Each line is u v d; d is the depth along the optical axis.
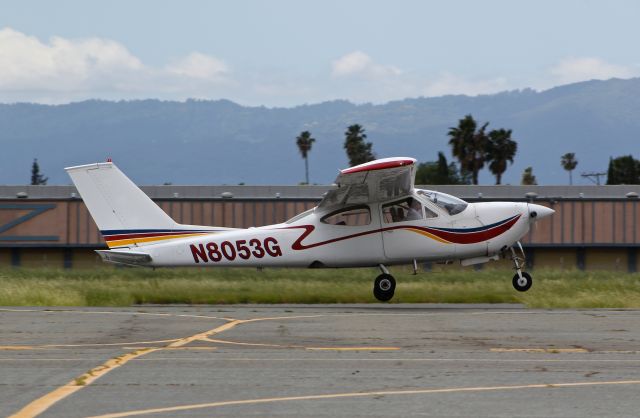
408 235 51.25
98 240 115.25
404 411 21.38
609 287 56.78
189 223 113.88
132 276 69.38
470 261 52.59
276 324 38.59
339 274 71.56
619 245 116.06
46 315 42.12
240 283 61.88
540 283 60.44
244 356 29.22
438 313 44.28
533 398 22.77
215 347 31.34
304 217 51.84
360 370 26.62
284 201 114.62
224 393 23.27
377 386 24.22
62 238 115.19
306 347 31.42
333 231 51.34
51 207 115.25
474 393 23.31
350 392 23.44
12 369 26.64
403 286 60.56
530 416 20.98
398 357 29.12
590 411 21.47
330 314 43.75
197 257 52.12
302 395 23.05
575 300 49.75
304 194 122.38
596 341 33.12
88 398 22.64
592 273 73.50
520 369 26.84
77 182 52.38
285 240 51.56
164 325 38.09
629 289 55.97
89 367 26.98
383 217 51.28
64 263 116.25
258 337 34.09
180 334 34.94
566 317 41.72
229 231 52.47
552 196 122.88
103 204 52.53
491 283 62.34
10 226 114.88
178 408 21.56
